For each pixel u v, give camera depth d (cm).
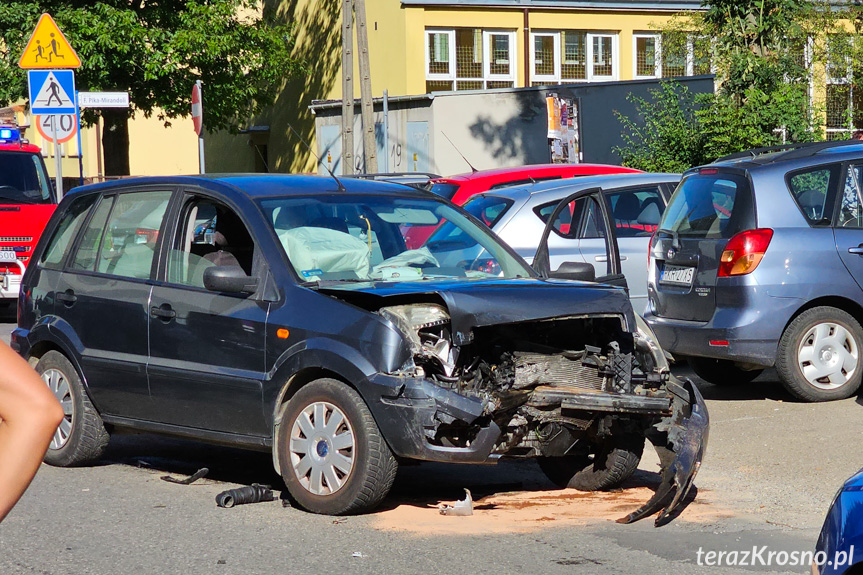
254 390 634
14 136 1812
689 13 2747
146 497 662
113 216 755
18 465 154
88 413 739
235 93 3173
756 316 879
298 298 626
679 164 1820
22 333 782
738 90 1778
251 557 531
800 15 1964
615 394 598
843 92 2278
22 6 2928
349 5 2302
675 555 525
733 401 937
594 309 606
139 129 4466
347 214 694
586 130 2538
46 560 531
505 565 510
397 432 573
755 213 888
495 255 716
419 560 520
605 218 760
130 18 2914
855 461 709
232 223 715
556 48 3175
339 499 597
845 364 896
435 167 2539
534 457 640
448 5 3044
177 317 680
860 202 905
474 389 588
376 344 584
